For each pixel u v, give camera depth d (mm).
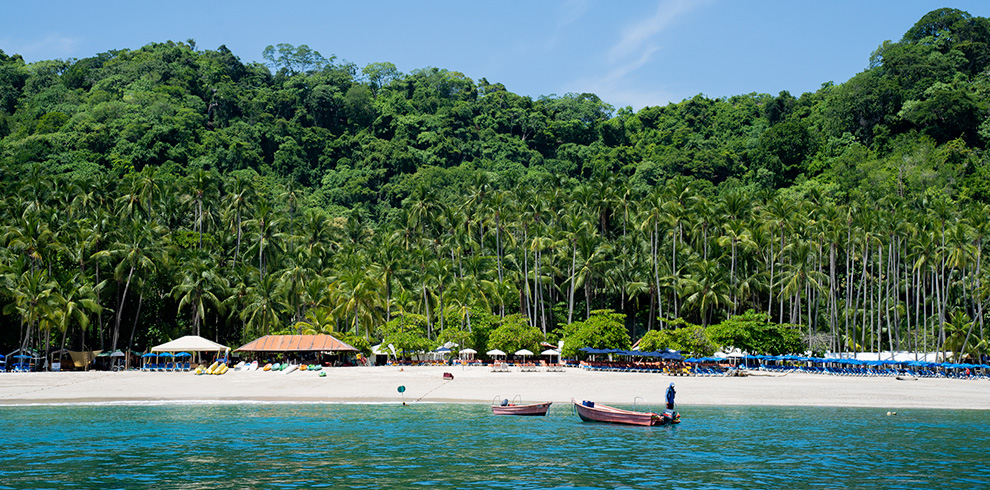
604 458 34594
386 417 48688
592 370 82000
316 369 81312
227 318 100188
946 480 30312
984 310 112000
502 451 36344
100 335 91938
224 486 29125
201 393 62875
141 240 92562
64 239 91500
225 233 117000
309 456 34969
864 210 112312
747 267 114562
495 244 119500
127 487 28938
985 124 165750
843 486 29344
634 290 108188
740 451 36312
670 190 119188
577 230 105812
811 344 99000
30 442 38562
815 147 176500
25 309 80625
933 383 73188
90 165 153750
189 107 199875
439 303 102625
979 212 107938
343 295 96375
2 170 123688
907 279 110688
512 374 76312
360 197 185625
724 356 85688
